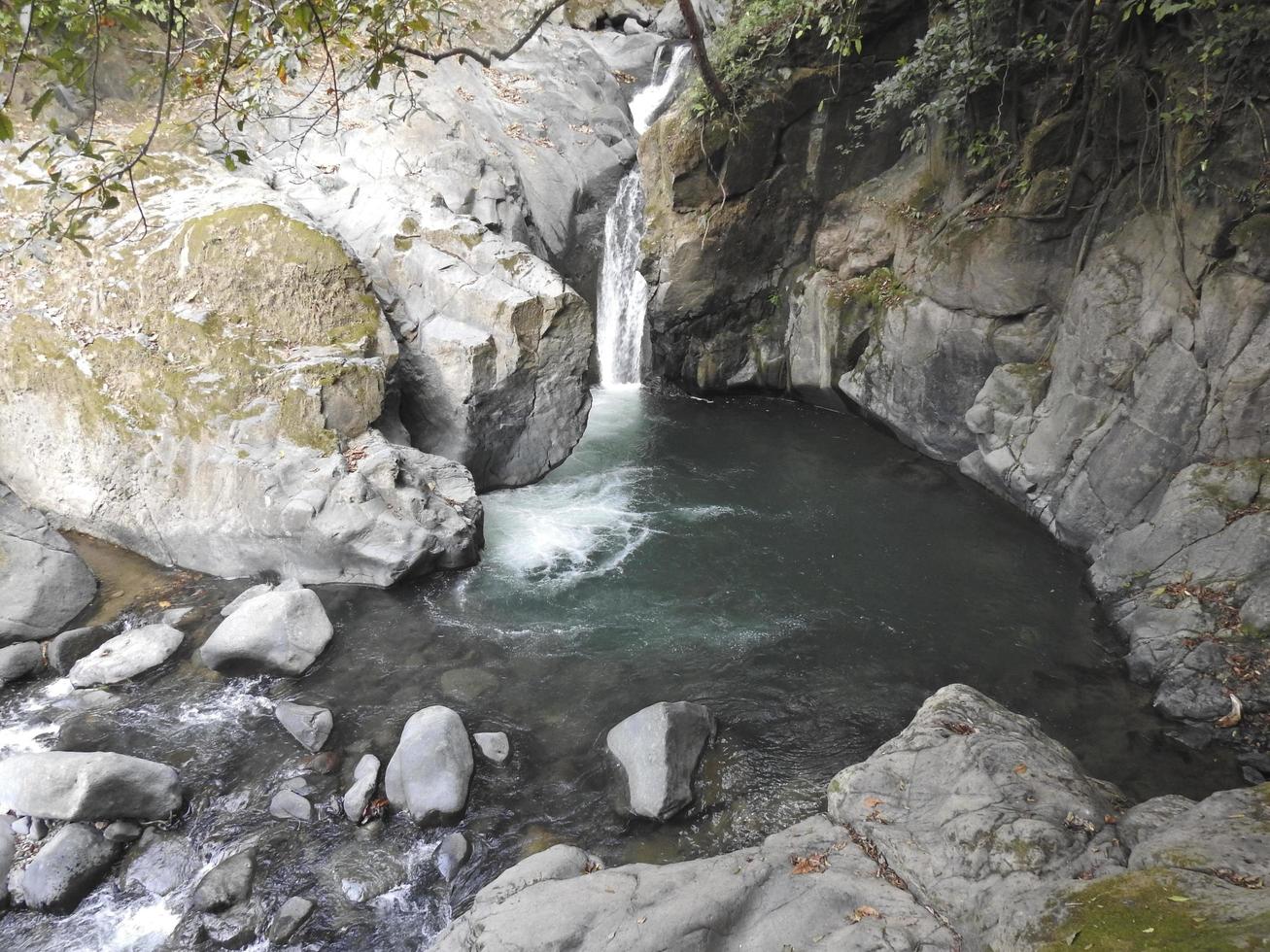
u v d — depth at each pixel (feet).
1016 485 33.17
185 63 35.91
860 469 38.34
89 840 18.34
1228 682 22.38
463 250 35.42
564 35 55.62
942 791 17.49
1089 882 13.74
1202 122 26.84
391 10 14.16
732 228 43.39
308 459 28.43
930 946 14.07
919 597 28.68
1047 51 31.68
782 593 28.96
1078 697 23.82
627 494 35.96
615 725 22.52
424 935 16.93
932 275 37.68
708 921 14.64
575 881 15.93
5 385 29.71
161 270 30.40
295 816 19.53
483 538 31.24
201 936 16.96
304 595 25.45
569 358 35.68
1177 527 26.16
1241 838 14.30
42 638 25.49
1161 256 28.68
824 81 41.29
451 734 20.89
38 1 9.62
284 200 34.14
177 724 22.33
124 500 29.14
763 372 46.34
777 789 20.38
